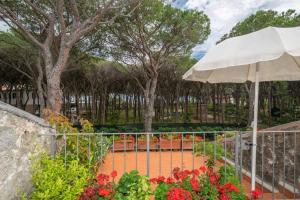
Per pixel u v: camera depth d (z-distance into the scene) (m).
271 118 13.37
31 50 8.69
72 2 5.78
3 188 2.47
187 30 8.62
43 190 2.49
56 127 3.61
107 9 5.83
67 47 5.79
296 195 3.47
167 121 14.19
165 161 6.05
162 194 2.72
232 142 4.79
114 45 9.06
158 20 8.41
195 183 2.75
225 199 2.69
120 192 2.79
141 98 14.28
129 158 6.42
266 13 10.84
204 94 14.52
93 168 3.93
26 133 2.85
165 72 11.85
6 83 12.43
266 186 4.02
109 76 12.29
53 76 5.79
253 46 2.45
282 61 3.58
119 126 11.90
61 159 3.06
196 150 5.27
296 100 13.55
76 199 2.61
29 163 2.87
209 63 2.65
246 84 11.85
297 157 3.59
